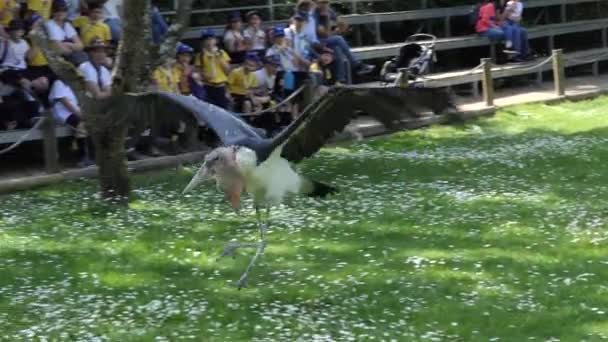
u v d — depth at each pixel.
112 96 7.75
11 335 7.79
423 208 11.94
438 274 9.33
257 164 7.27
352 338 7.63
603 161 14.92
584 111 20.00
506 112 19.72
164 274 9.45
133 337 7.74
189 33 18.12
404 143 16.66
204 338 7.72
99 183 12.76
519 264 9.63
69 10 15.11
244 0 20.20
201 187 13.27
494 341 7.68
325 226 11.05
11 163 14.77
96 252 10.10
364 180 13.62
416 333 7.81
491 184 13.34
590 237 10.52
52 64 11.90
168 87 14.63
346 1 21.91
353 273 9.36
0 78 13.96
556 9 27.08
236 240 10.55
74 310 8.33
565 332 7.88
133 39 11.81
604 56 24.28
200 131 15.43
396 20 22.55
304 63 16.48
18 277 9.27
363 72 18.89
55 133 13.71
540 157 15.24
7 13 14.04
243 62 16.08
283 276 9.27
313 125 7.09
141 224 11.17
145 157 14.77
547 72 24.23
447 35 23.69
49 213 11.77
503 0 23.59
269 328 7.88
